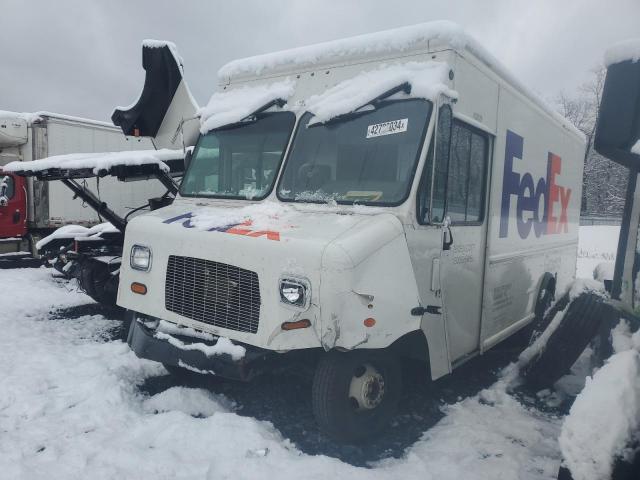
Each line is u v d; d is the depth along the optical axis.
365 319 3.35
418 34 4.04
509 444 3.83
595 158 25.69
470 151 4.48
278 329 3.36
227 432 3.65
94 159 5.83
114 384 4.50
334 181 4.04
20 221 12.49
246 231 3.65
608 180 26.38
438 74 3.85
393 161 3.83
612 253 18.59
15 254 12.62
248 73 4.93
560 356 4.97
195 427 3.72
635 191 2.81
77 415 3.96
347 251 3.26
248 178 4.54
